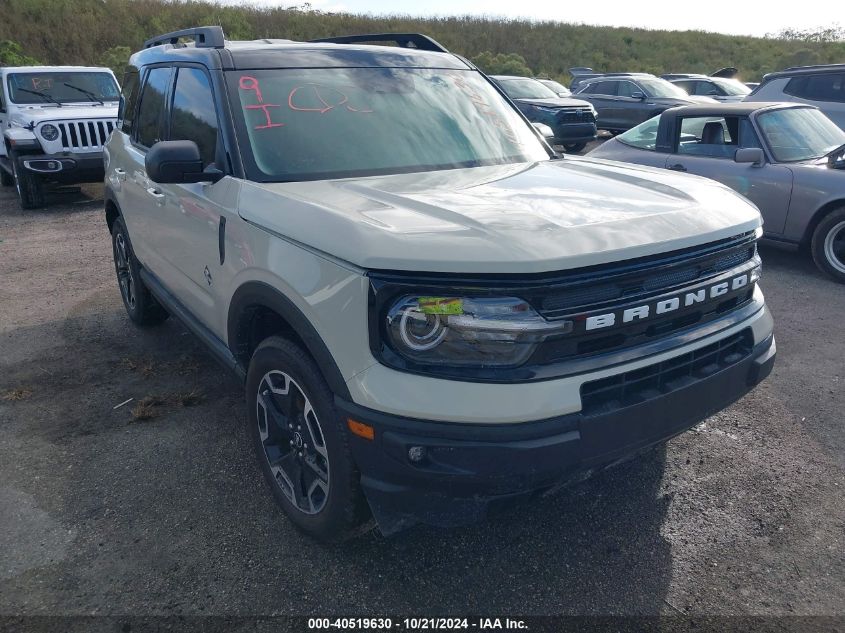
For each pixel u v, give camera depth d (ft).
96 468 11.39
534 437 7.09
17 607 8.41
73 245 26.78
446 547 9.45
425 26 129.39
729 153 23.56
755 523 9.86
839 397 13.60
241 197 9.69
